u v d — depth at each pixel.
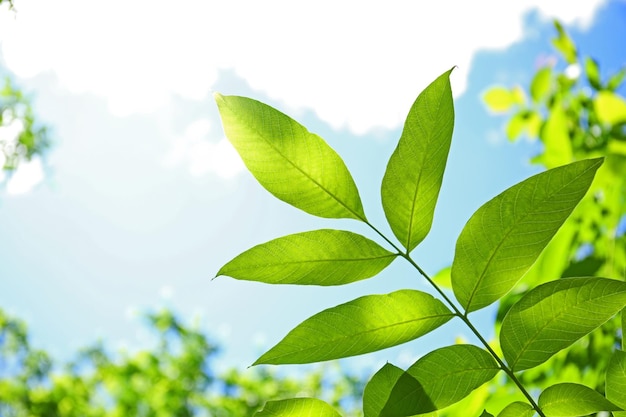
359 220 0.41
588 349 0.77
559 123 0.88
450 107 0.40
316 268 0.41
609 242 0.82
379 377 0.41
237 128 0.41
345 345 0.40
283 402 0.41
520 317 0.40
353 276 0.41
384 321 0.40
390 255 0.41
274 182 0.41
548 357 0.40
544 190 0.39
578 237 0.83
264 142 0.41
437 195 0.41
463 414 0.72
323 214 0.41
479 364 0.40
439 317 0.40
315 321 0.40
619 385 0.40
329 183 0.41
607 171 0.87
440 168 0.41
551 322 0.40
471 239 0.40
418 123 0.40
